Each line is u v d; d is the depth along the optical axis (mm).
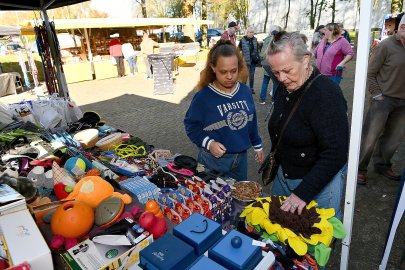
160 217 1173
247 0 27578
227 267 865
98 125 2848
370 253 2053
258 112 5551
